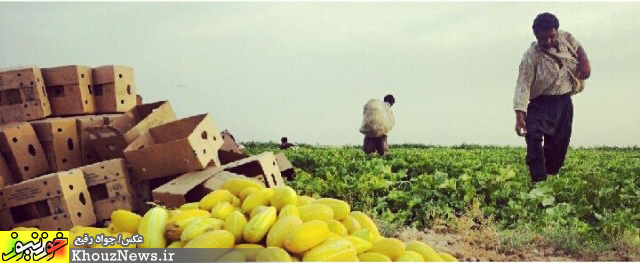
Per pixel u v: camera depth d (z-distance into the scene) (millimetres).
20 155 6574
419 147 22719
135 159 6480
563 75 7953
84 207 6082
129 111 7523
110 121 7570
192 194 6133
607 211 7559
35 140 6793
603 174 10172
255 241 3836
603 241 6297
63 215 5844
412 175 11297
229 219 3943
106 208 6289
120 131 6832
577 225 6824
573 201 8344
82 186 6133
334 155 14891
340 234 3980
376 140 12555
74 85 7438
